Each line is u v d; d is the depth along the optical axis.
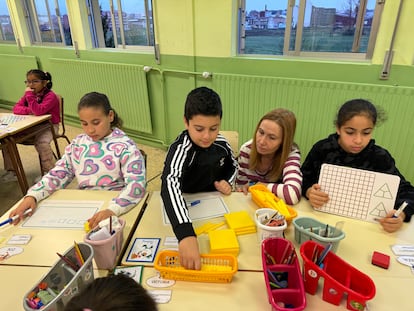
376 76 2.11
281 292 0.74
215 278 0.82
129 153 1.39
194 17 2.60
